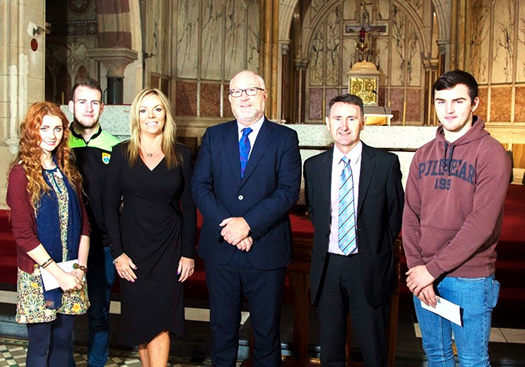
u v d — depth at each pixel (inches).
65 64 383.9
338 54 547.8
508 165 90.3
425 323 99.0
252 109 110.7
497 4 450.6
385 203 110.3
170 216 115.8
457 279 93.0
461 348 94.7
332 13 546.0
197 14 458.6
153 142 115.8
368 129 231.9
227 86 482.9
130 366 144.0
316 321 163.6
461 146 93.8
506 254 202.5
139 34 370.9
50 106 105.0
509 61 445.7
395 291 125.3
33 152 103.1
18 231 102.3
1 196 261.1
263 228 107.8
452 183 93.5
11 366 142.0
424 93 529.7
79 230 110.6
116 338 155.6
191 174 118.4
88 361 128.0
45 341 106.8
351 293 110.3
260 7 440.5
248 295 113.9
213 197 110.9
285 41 458.3
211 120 474.0
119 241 115.1
